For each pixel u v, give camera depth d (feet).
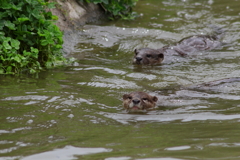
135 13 146.41
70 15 126.72
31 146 50.65
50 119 61.98
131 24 136.26
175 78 91.66
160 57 109.91
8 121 60.70
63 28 119.55
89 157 46.78
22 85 81.71
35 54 94.22
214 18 146.30
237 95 76.43
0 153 48.39
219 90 79.66
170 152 47.93
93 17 135.33
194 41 123.65
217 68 99.14
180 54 115.85
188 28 136.87
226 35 130.62
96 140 52.80
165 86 85.35
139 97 70.18
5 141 52.44
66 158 46.65
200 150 48.42
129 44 121.19
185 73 96.32
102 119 63.10
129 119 63.67
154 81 89.15
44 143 51.70
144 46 121.19
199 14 150.92
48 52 98.89
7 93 75.72
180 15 149.69
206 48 119.65
